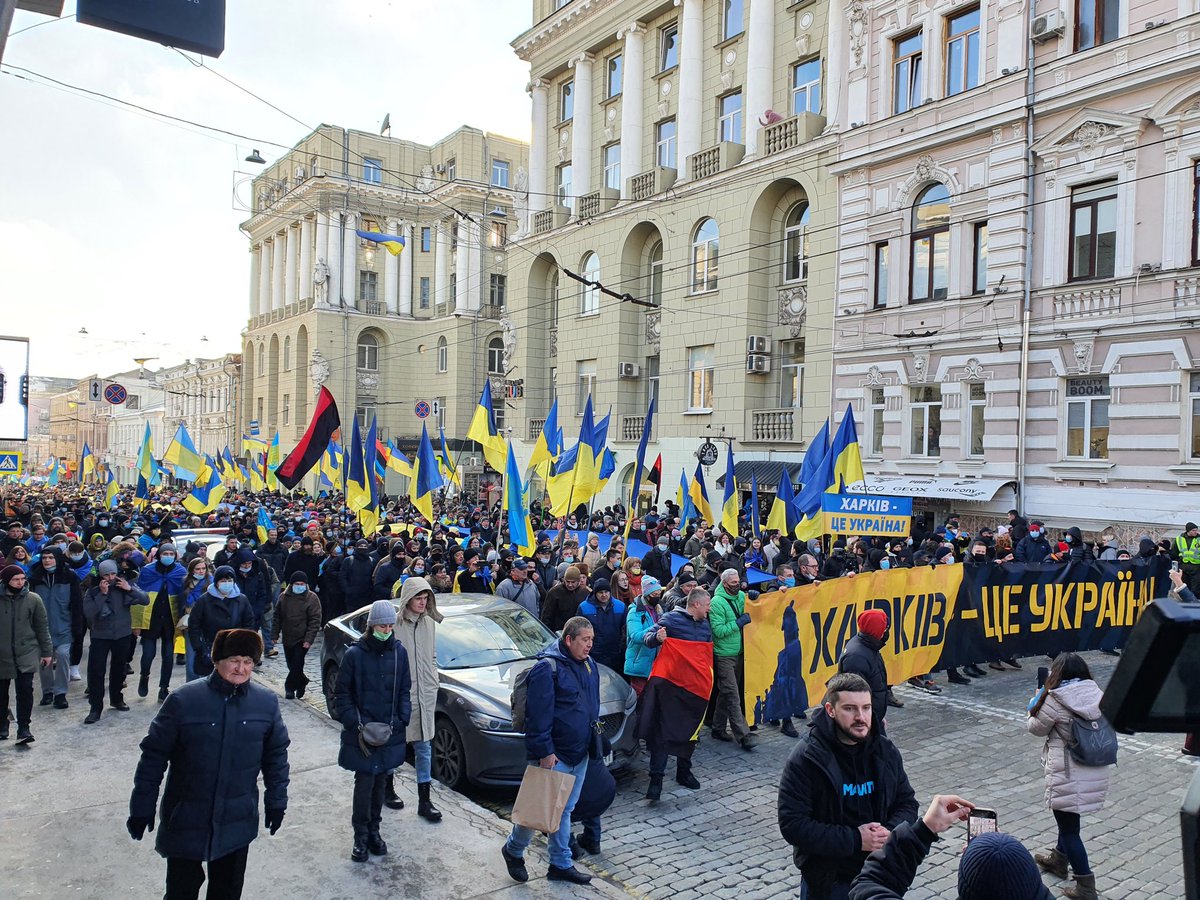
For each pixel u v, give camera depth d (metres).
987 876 2.30
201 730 4.48
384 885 5.73
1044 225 18.25
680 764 7.93
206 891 5.06
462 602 9.65
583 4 32.28
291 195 53.72
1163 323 16.28
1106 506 17.00
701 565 13.39
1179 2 16.12
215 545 16.67
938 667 10.89
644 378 30.75
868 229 21.91
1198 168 16.08
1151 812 7.39
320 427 15.51
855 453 13.89
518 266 36.28
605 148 32.69
